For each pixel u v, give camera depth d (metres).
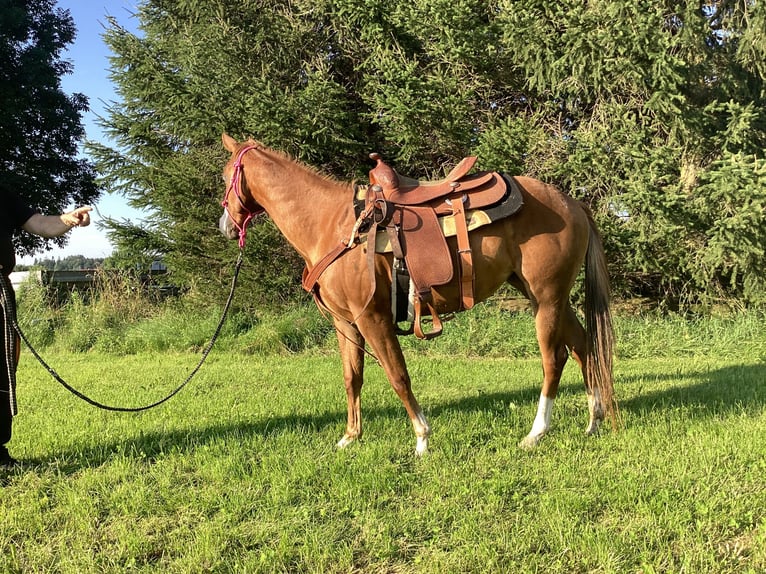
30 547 2.65
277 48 10.37
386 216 3.50
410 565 2.45
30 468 3.64
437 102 8.87
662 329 8.73
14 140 20.19
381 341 3.61
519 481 3.19
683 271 8.59
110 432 4.42
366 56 10.32
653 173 7.79
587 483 3.14
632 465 3.36
